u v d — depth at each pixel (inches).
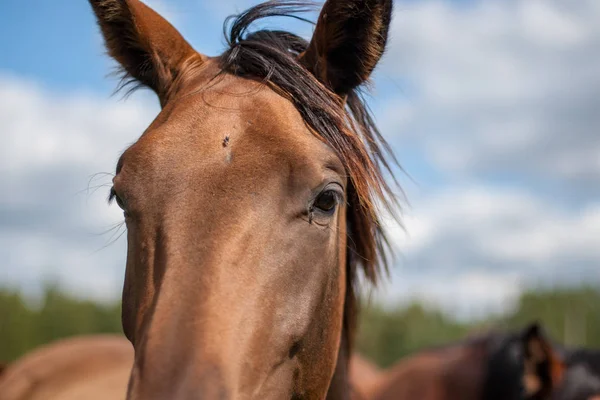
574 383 186.7
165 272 75.6
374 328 1003.3
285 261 81.9
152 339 68.6
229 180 82.0
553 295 1217.4
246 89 95.0
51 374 209.0
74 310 837.2
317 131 92.9
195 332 69.4
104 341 230.8
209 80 99.8
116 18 112.2
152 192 83.3
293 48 112.6
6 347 772.6
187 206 80.2
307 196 85.0
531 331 193.5
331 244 90.4
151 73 114.8
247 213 80.5
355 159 94.6
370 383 255.6
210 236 77.8
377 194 98.3
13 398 205.3
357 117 111.5
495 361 206.2
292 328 82.4
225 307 73.8
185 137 86.9
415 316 1048.8
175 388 64.2
